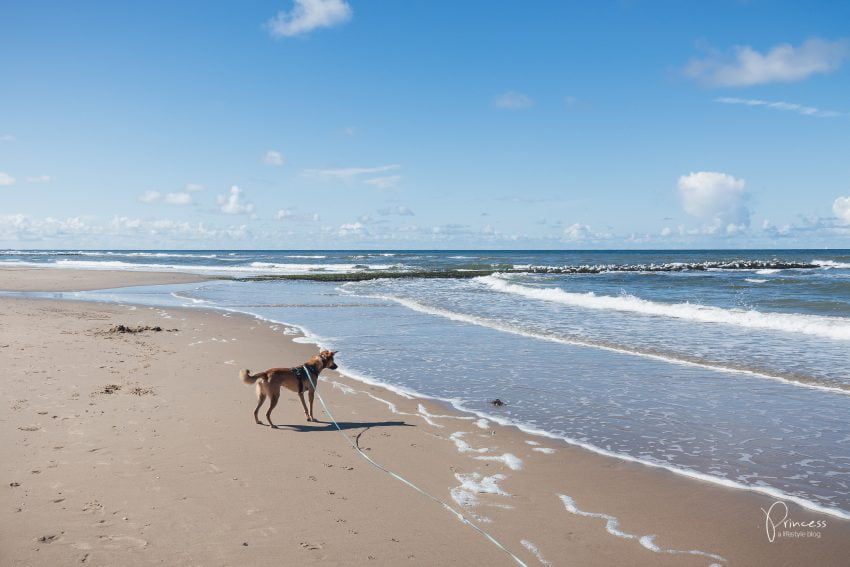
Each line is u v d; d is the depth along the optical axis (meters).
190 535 4.38
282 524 4.62
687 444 6.80
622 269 47.78
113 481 5.33
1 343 11.87
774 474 5.89
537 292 26.64
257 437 6.82
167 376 9.62
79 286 31.45
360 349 12.97
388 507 4.99
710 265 50.06
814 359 11.52
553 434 7.15
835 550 4.36
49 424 6.83
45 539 4.24
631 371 10.73
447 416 7.93
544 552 4.28
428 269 52.84
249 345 13.08
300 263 68.69
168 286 32.59
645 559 4.20
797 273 41.03
